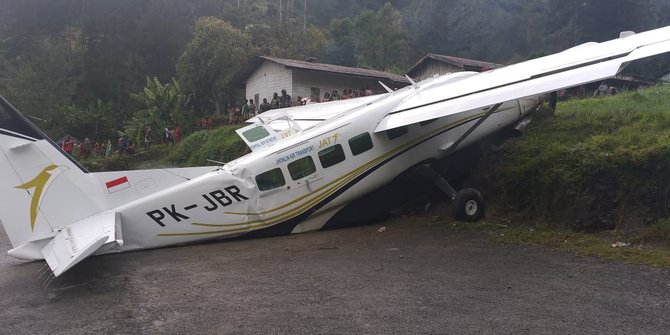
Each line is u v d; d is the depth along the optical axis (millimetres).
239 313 5438
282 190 9133
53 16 60031
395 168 10000
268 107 22516
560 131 10523
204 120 26125
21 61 51969
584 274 6387
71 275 7238
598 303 5395
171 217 8555
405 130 10047
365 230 9688
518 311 5230
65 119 41531
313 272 6891
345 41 52188
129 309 5719
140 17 55312
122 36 54250
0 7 60375
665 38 7598
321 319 5184
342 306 5531
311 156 9289
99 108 42562
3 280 7293
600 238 8039
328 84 28969
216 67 36469
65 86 47375
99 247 6633
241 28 59344
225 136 21656
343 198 9625
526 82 8219
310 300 5762
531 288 5930
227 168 8945
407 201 10594
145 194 8562
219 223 8820
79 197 8156
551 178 9031
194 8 63625
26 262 8453
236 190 8844
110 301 6027
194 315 5438
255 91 31109
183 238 8656
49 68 48281
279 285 6359
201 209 8695
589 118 10727
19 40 57750
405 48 52281
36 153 7957
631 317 5008
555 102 11742
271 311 5461
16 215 7832
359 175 9664
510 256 7383
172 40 54875
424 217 10492
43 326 5359
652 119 9672
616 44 8336
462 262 7148
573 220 8625
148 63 54875
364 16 52094
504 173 10016
